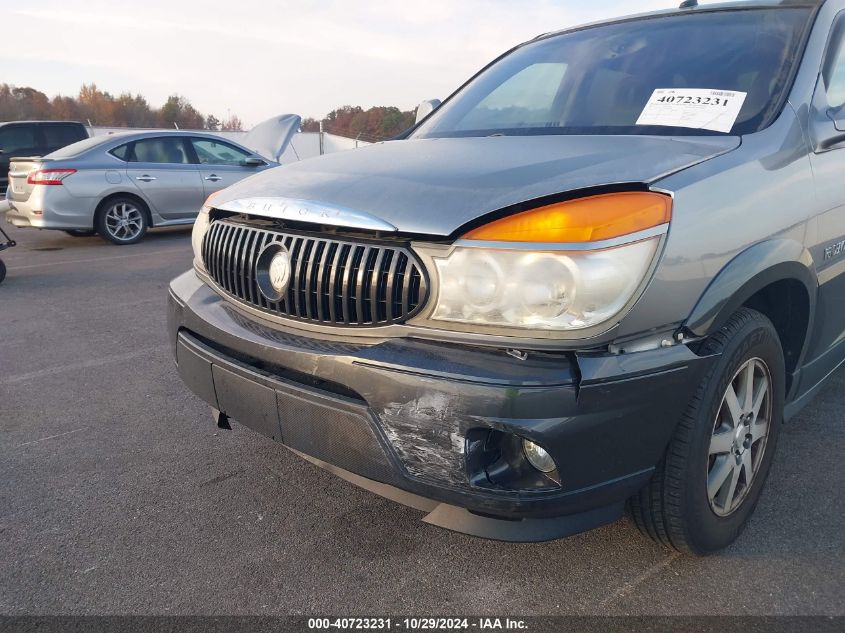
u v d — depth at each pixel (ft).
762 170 7.14
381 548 7.85
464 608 6.85
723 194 6.52
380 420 6.01
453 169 6.91
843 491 8.87
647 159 6.62
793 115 7.93
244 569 7.48
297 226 7.02
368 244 6.32
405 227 6.07
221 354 7.51
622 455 5.96
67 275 23.67
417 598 7.00
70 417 11.53
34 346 15.52
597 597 6.98
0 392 12.67
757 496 7.94
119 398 12.37
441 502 5.98
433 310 6.00
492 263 5.73
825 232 8.18
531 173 6.45
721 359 6.55
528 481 5.94
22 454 10.18
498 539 6.07
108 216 29.99
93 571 7.46
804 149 7.89
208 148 33.19
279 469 9.71
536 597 7.00
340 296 6.48
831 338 9.49
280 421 6.78
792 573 7.30
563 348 5.62
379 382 5.97
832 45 8.94
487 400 5.55
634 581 7.20
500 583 7.22
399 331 6.17
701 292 6.20
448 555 7.72
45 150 44.21
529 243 5.64
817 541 7.84
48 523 8.39
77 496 9.01
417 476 5.98
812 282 8.07
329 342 6.56
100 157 29.71
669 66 9.12
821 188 8.02
